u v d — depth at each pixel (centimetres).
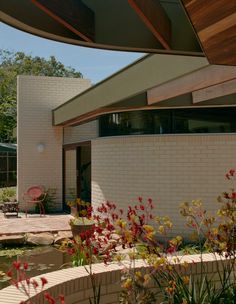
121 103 932
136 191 978
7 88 2978
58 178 1502
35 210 1464
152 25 332
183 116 1051
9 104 2900
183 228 897
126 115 1121
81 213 385
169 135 936
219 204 888
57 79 1523
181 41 399
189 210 371
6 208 1379
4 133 3042
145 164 965
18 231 1033
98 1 385
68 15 330
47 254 885
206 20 267
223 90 760
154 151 953
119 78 823
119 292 366
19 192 1485
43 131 1504
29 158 1492
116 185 1024
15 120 3005
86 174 1338
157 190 945
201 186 904
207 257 405
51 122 1511
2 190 1923
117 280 366
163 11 370
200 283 349
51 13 305
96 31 384
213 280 388
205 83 611
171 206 925
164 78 646
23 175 1486
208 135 903
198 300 316
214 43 311
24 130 1493
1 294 304
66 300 337
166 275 340
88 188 1333
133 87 757
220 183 891
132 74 761
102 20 387
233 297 332
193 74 641
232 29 283
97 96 962
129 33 395
